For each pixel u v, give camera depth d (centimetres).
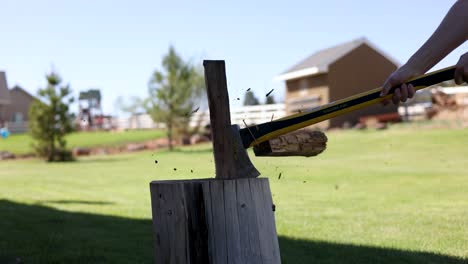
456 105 2745
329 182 1121
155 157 2328
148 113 2914
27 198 1025
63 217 742
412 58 203
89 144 3312
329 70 3362
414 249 504
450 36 196
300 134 239
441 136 2241
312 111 222
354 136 2603
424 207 766
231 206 236
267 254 241
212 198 236
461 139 2088
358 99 217
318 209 774
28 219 724
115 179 1431
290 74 3609
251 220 238
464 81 202
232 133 233
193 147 2883
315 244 532
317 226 634
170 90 2878
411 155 1789
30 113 2659
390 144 2170
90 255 493
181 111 2873
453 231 584
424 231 588
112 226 661
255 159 1606
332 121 3184
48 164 2327
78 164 2234
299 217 704
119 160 2353
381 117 2981
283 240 555
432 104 2939
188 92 2914
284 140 235
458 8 195
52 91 2650
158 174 1495
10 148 3219
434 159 1627
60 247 535
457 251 491
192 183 238
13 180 1494
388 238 557
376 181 1130
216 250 236
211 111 233
